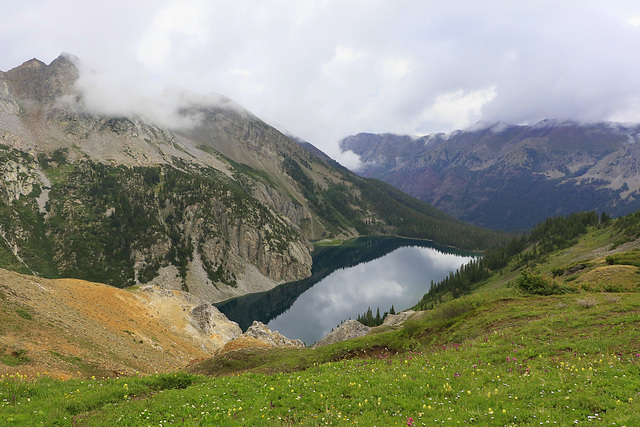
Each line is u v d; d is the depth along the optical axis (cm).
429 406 1344
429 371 1831
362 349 3397
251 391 1727
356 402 1475
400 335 3478
